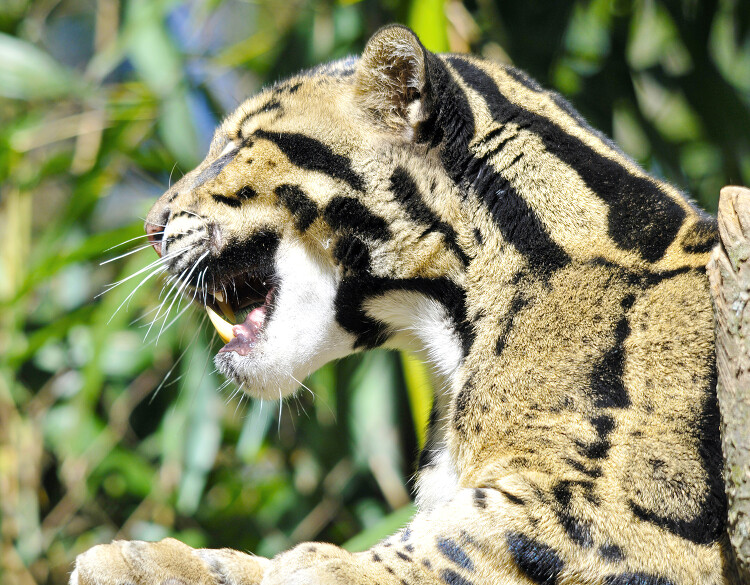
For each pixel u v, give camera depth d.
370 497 15.32
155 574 6.67
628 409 6.63
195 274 8.57
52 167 15.15
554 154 7.57
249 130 8.40
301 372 8.33
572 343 6.95
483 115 7.70
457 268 7.58
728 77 15.72
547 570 6.27
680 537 6.29
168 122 14.48
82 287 15.75
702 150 15.95
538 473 6.53
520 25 14.52
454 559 6.32
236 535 15.25
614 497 6.36
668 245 7.18
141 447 15.47
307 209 7.96
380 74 7.82
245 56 15.14
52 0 17.27
